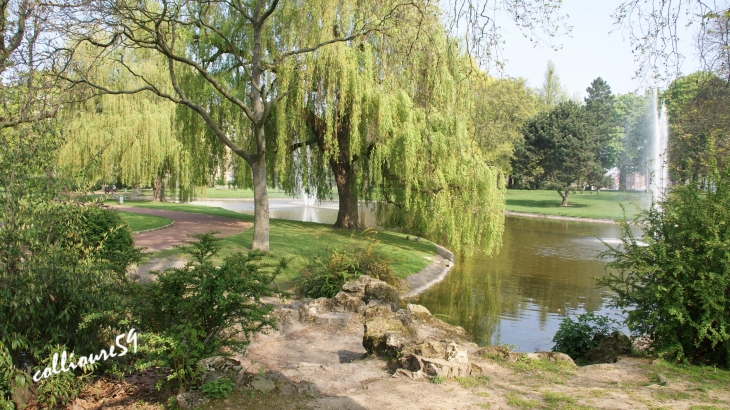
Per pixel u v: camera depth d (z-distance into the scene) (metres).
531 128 57.06
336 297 10.68
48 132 6.49
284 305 10.97
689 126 17.66
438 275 18.83
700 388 6.58
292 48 18.52
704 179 9.16
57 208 6.21
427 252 22.45
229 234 20.77
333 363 7.79
